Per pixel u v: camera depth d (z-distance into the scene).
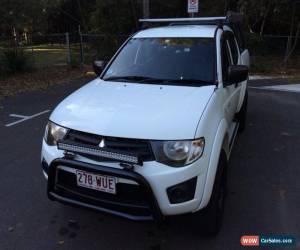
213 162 3.28
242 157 5.62
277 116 7.93
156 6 16.73
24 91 10.80
